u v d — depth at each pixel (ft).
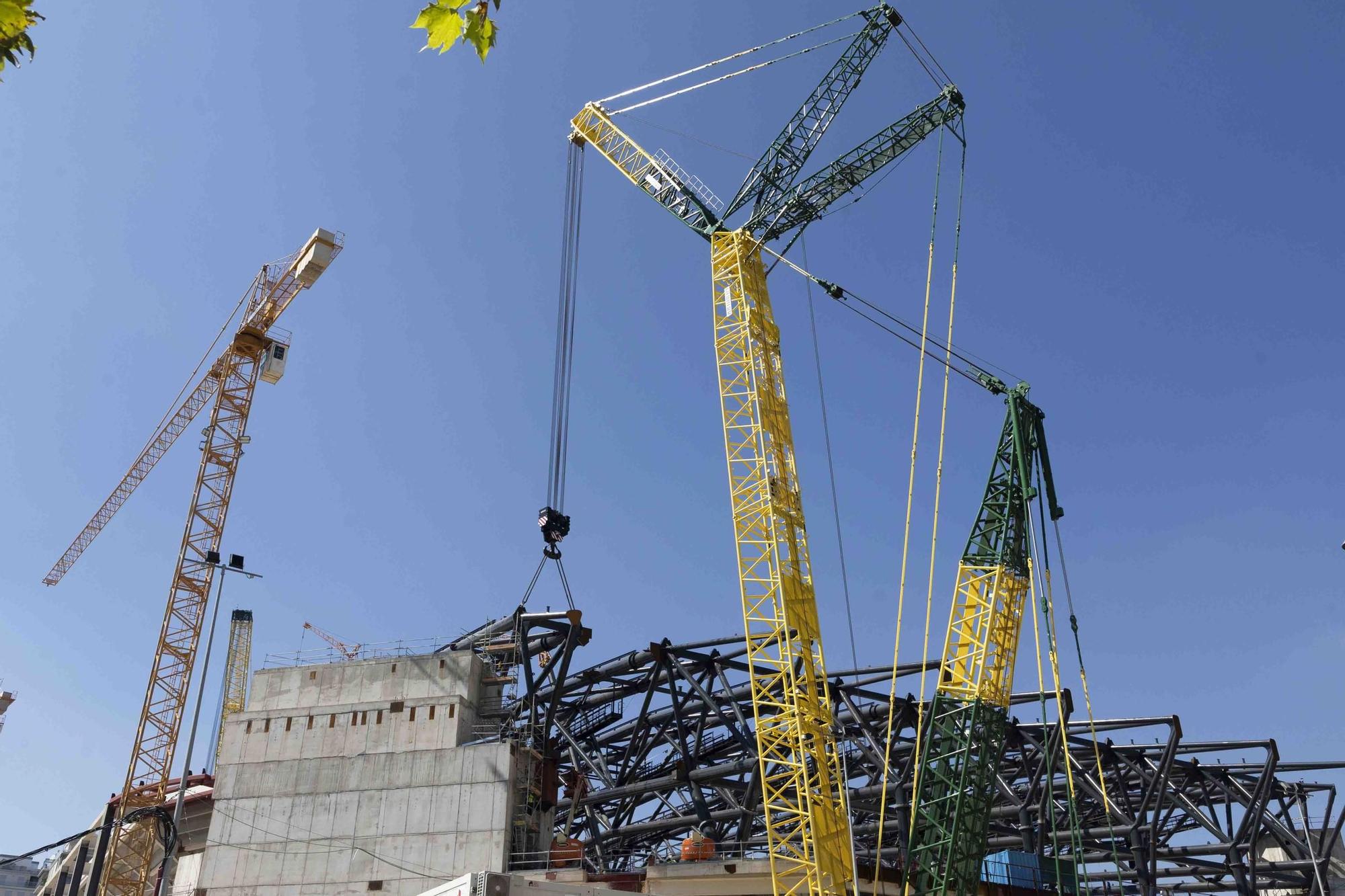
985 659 227.81
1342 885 326.24
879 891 240.73
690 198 280.51
